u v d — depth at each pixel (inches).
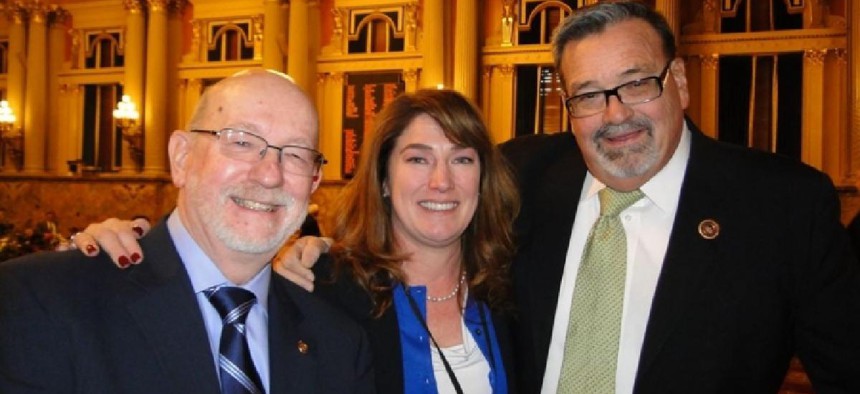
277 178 61.3
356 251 85.0
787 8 394.0
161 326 60.2
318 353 69.5
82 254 62.2
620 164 76.0
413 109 83.1
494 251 88.6
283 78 65.2
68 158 553.0
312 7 479.5
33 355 54.6
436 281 87.6
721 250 74.9
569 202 87.4
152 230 66.4
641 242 79.6
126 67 519.5
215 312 64.1
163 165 514.9
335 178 473.7
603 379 76.8
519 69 440.5
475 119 83.2
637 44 74.3
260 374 65.4
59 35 558.3
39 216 541.6
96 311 59.0
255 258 63.6
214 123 62.0
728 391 72.7
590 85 75.5
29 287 57.3
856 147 365.4
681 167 80.7
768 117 396.8
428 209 82.4
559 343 81.9
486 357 85.7
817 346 73.4
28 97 551.8
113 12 538.0
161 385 58.4
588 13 76.7
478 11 442.6
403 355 82.3
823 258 72.5
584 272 81.6
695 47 407.2
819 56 385.7
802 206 73.9
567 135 98.4
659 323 74.5
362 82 471.5
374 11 468.8
